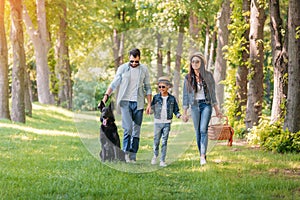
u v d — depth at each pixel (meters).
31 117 22.19
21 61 18.89
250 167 8.47
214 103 8.78
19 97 18.92
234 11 14.73
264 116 12.95
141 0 25.02
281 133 11.00
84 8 30.02
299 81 10.74
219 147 11.55
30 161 9.09
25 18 27.58
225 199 6.07
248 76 13.59
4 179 7.22
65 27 30.27
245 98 15.32
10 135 13.89
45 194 6.34
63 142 12.68
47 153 10.34
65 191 6.48
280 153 10.49
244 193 6.49
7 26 29.59
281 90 12.08
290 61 10.78
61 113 26.34
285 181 7.14
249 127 13.66
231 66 17.05
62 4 29.45
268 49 14.30
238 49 14.71
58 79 30.22
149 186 6.84
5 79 18.95
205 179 7.40
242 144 12.23
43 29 27.97
